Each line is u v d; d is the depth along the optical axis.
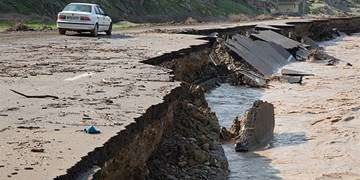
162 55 21.00
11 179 6.62
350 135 17.41
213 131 15.95
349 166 14.28
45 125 9.42
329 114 20.81
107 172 7.99
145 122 10.66
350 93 26.58
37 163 7.23
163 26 49.72
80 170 7.30
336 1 170.00
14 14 48.09
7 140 8.39
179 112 14.74
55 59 19.22
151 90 13.42
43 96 12.19
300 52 46.38
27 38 28.31
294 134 17.84
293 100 24.77
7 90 12.85
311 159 14.95
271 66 36.47
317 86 29.22
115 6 67.06
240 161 14.69
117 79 15.05
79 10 31.89
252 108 16.89
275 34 47.91
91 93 12.77
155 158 11.53
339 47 59.84
